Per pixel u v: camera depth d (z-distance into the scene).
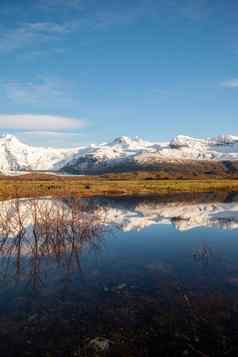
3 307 18.73
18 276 24.03
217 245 32.53
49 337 15.39
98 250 31.22
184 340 14.78
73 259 28.28
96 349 14.20
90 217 45.62
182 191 116.75
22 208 55.66
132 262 27.00
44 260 28.09
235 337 14.86
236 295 19.47
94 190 107.06
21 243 34.09
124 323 16.52
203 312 17.36
